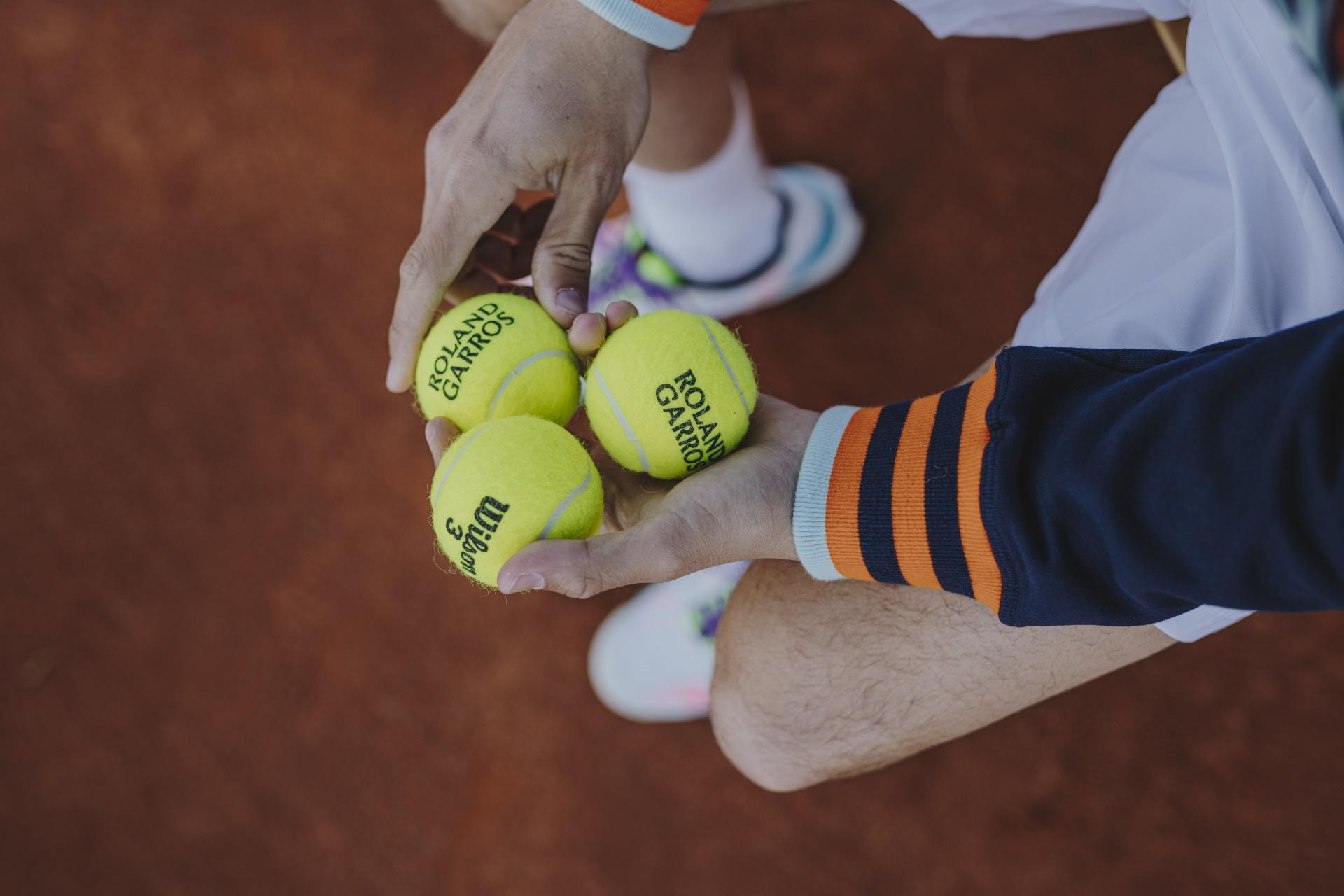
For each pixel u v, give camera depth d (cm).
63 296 242
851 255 225
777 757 127
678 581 201
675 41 118
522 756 202
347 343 231
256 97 253
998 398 84
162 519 223
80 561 222
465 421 117
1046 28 140
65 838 206
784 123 237
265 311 235
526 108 114
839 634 115
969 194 225
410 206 240
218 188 247
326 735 206
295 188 245
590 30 115
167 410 230
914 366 217
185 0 262
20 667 217
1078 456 74
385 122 248
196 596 217
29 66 262
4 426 233
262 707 209
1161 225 108
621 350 110
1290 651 189
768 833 194
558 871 195
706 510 100
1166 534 67
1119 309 106
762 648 120
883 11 242
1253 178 95
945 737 125
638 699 200
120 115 256
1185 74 120
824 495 100
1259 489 60
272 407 228
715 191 195
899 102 235
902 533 93
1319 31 84
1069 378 83
